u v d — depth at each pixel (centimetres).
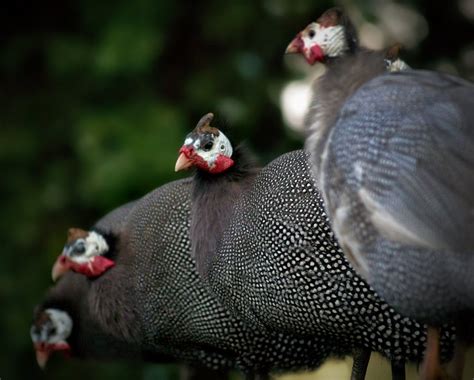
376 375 2164
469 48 2534
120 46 2372
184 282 1606
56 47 2492
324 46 1425
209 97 2472
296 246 1385
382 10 2456
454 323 1150
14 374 2539
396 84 1152
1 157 2550
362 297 1361
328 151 1177
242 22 2477
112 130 2347
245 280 1447
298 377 2255
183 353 1695
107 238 1705
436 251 1097
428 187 1094
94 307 1706
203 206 1487
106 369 2486
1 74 2681
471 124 1096
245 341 1589
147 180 2284
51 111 2591
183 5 2541
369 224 1137
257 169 1498
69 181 2527
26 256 2544
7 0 2677
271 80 2478
